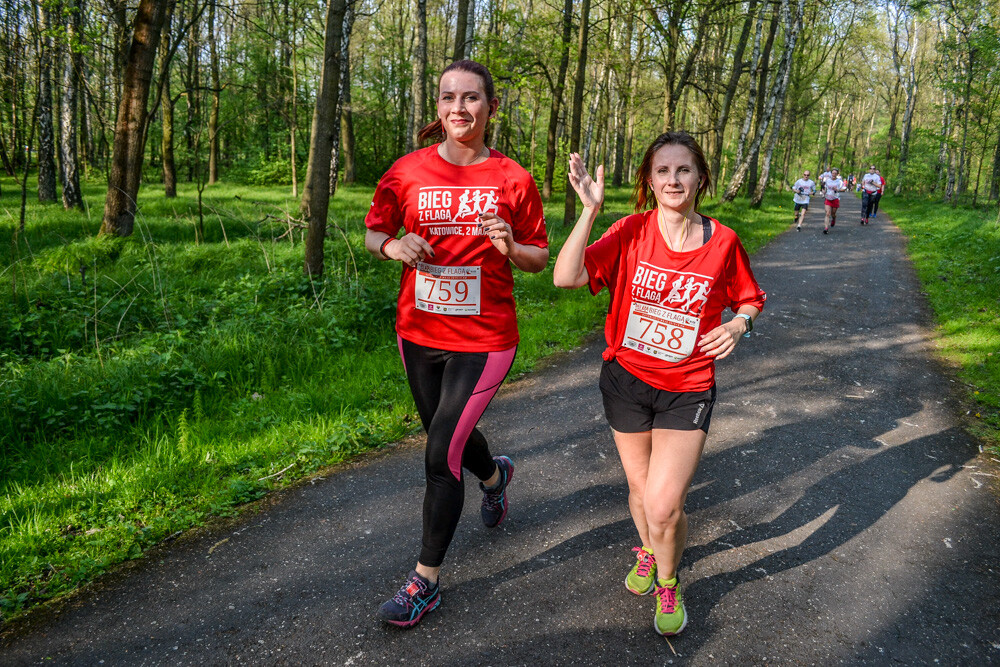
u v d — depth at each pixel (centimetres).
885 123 7662
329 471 389
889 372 588
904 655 246
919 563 305
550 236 1285
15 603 267
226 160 3450
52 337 596
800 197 1706
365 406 477
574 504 352
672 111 1864
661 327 237
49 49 1169
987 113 2517
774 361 615
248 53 2655
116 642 248
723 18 2511
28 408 436
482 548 310
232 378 513
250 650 244
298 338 599
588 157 2791
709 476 389
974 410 500
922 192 3547
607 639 251
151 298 702
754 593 280
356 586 282
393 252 244
